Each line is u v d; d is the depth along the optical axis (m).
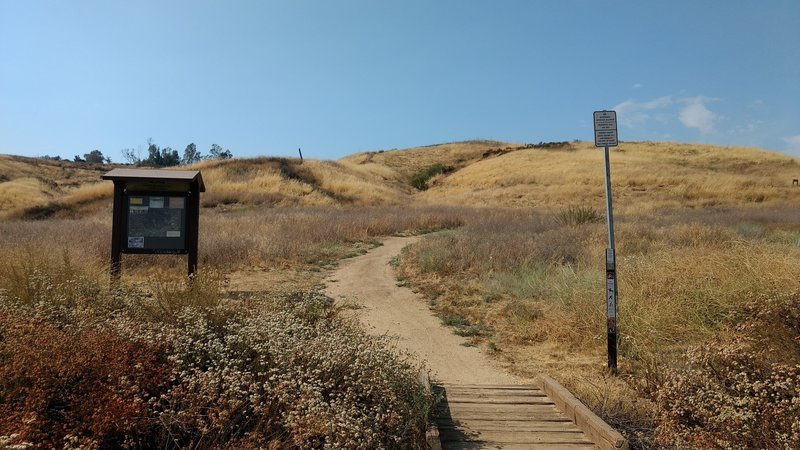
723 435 4.27
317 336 5.52
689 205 39.22
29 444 2.90
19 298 6.06
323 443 4.02
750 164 60.28
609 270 6.69
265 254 14.05
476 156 88.88
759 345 5.56
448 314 9.71
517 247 14.23
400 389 4.89
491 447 4.59
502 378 6.67
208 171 43.97
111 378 4.02
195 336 5.12
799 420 4.09
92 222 21.11
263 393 4.44
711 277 8.13
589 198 43.53
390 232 23.78
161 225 9.16
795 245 12.47
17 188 47.91
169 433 3.76
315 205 38.12
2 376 3.70
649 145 77.12
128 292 6.98
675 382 5.00
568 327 8.23
